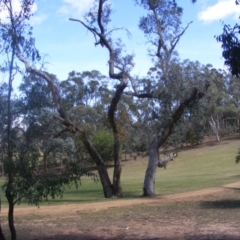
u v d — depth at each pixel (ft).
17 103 32.94
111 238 43.86
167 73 92.27
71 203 77.87
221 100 228.84
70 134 83.71
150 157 95.96
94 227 51.55
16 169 31.09
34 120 33.40
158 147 96.22
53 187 31.63
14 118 32.83
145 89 94.22
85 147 88.74
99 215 62.44
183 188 111.04
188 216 59.82
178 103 94.48
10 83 33.04
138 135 108.47
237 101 254.68
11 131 32.35
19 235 46.44
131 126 105.60
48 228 51.11
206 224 52.16
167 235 44.91
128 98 100.12
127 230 48.91
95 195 107.24
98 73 208.85
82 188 136.05
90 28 92.73
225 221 54.13
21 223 54.95
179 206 71.46
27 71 33.71
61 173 32.01
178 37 95.81
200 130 244.42
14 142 32.07
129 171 213.66
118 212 65.57
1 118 32.30
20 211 65.05
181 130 108.37
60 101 82.12
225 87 242.37
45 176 31.27
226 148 251.60
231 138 292.81
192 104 96.27
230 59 28.25
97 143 167.12
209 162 215.10
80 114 175.42
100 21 92.38
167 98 92.22
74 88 197.16
